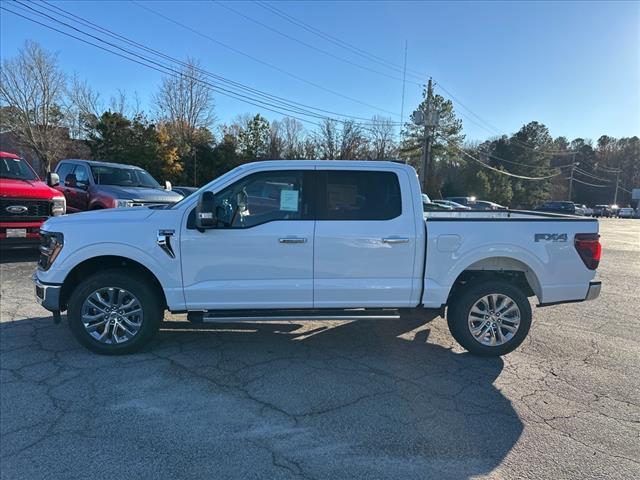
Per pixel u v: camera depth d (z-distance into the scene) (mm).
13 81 41000
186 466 2865
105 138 38469
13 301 6438
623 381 4309
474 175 56969
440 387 4086
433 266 4684
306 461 2945
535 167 68188
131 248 4469
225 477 2764
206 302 4566
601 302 7645
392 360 4699
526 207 68375
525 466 2941
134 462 2896
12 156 9305
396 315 4699
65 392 3826
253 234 4508
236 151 46594
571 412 3680
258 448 3080
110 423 3357
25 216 8523
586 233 4848
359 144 49875
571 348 5215
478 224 4703
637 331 5945
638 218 68438
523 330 4781
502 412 3654
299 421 3443
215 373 4266
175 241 4488
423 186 34625
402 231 4621
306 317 4648
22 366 4332
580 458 3045
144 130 39156
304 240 4531
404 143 52594
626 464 2988
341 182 4652
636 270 11648
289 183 4621
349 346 5082
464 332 4785
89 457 2939
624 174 98125
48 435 3186
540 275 4797
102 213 4727
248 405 3672
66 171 11836
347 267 4609
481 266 4867
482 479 2803
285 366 4473
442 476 2820
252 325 5742
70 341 4984
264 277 4574
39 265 4766
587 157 97375
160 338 5188
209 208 4270
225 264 4527
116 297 4613
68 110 44719
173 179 40562
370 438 3229
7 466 2832
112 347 4602
